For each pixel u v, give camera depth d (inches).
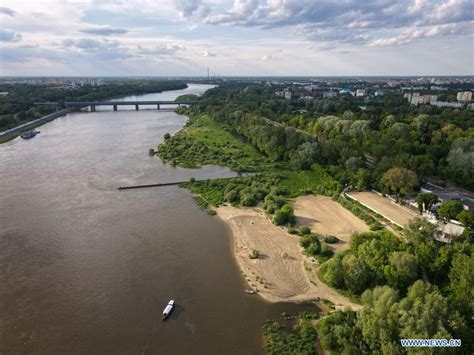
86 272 3388.3
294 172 6471.5
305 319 2802.7
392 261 2997.0
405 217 4303.6
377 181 5221.5
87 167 6737.2
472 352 2175.2
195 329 2704.2
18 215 4579.2
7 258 3587.6
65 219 4503.0
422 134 7455.7
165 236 4124.0
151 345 2554.1
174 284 3235.7
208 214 4758.9
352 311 2755.9
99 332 2664.9
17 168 6604.3
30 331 2659.9
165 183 5900.6
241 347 2541.8
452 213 3905.0
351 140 7283.5
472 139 6250.0
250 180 5915.4
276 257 3668.8
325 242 3900.1
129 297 3051.2
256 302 3009.4
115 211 4790.8
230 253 3769.7
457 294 2596.0
